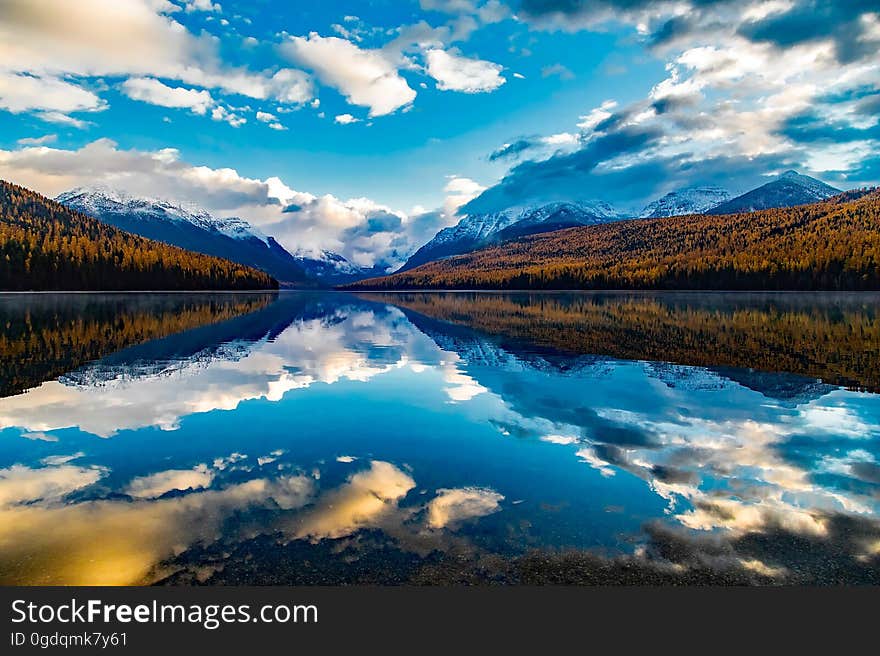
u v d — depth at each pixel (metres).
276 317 53.44
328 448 10.94
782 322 40.19
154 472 9.50
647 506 7.92
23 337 30.64
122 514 7.67
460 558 6.46
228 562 6.39
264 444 11.22
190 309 63.03
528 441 11.38
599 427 12.43
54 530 7.17
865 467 9.53
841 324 38.03
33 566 6.29
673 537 6.93
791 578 6.00
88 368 20.91
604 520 7.44
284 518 7.55
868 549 6.58
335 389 17.16
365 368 21.28
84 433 12.02
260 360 23.53
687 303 74.25
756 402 14.94
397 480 9.09
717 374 19.31
